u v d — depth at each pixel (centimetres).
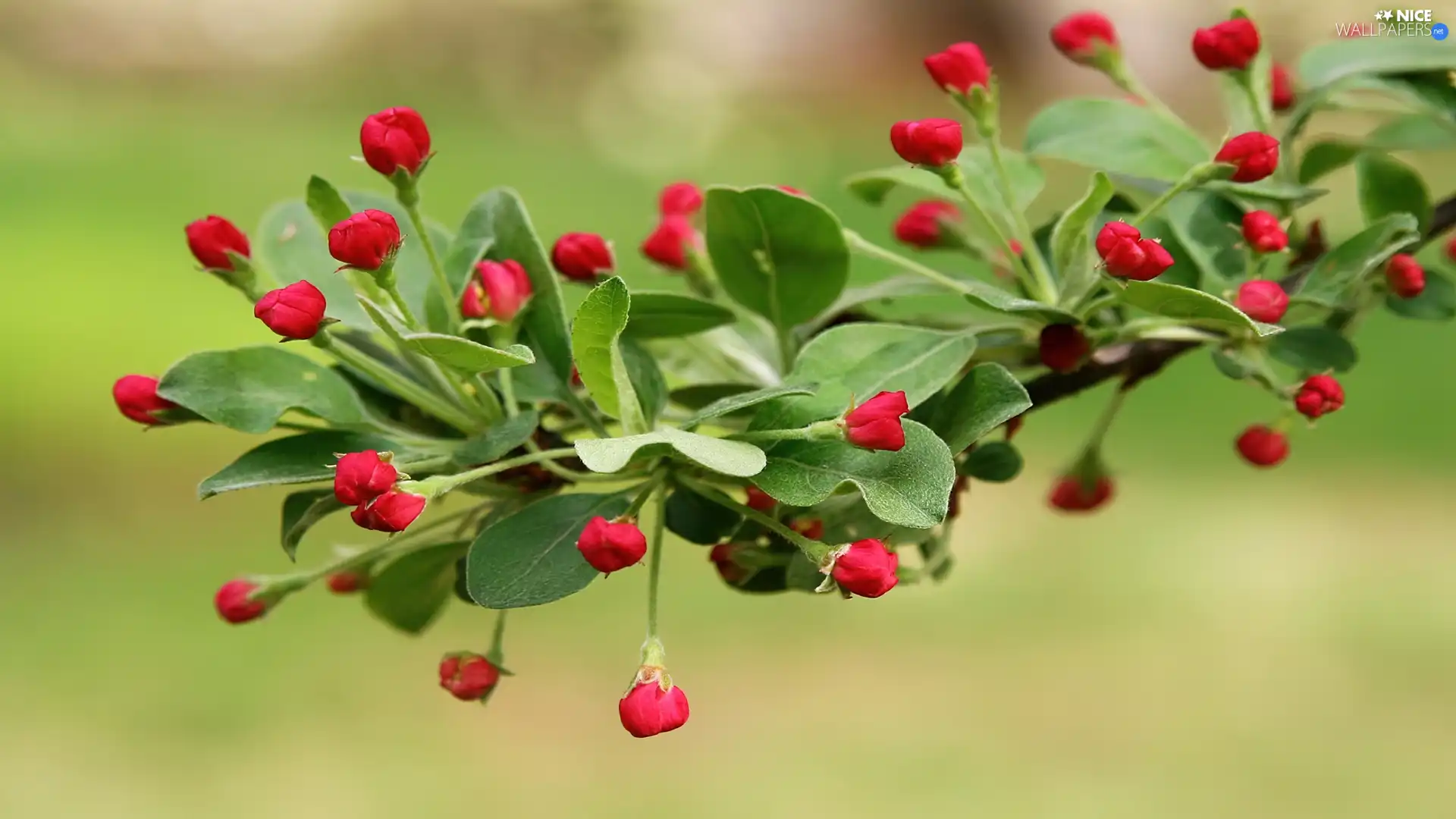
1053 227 80
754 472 72
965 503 233
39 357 236
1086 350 77
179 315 248
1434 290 80
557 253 79
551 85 438
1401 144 83
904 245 83
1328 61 81
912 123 77
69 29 422
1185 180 77
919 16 424
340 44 443
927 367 74
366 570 80
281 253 78
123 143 363
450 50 442
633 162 402
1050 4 396
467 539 77
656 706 73
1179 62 250
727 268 78
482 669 76
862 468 72
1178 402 246
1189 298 74
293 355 76
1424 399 249
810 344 74
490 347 74
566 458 76
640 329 77
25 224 286
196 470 231
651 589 74
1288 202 79
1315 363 78
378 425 76
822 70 435
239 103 430
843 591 73
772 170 391
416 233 78
